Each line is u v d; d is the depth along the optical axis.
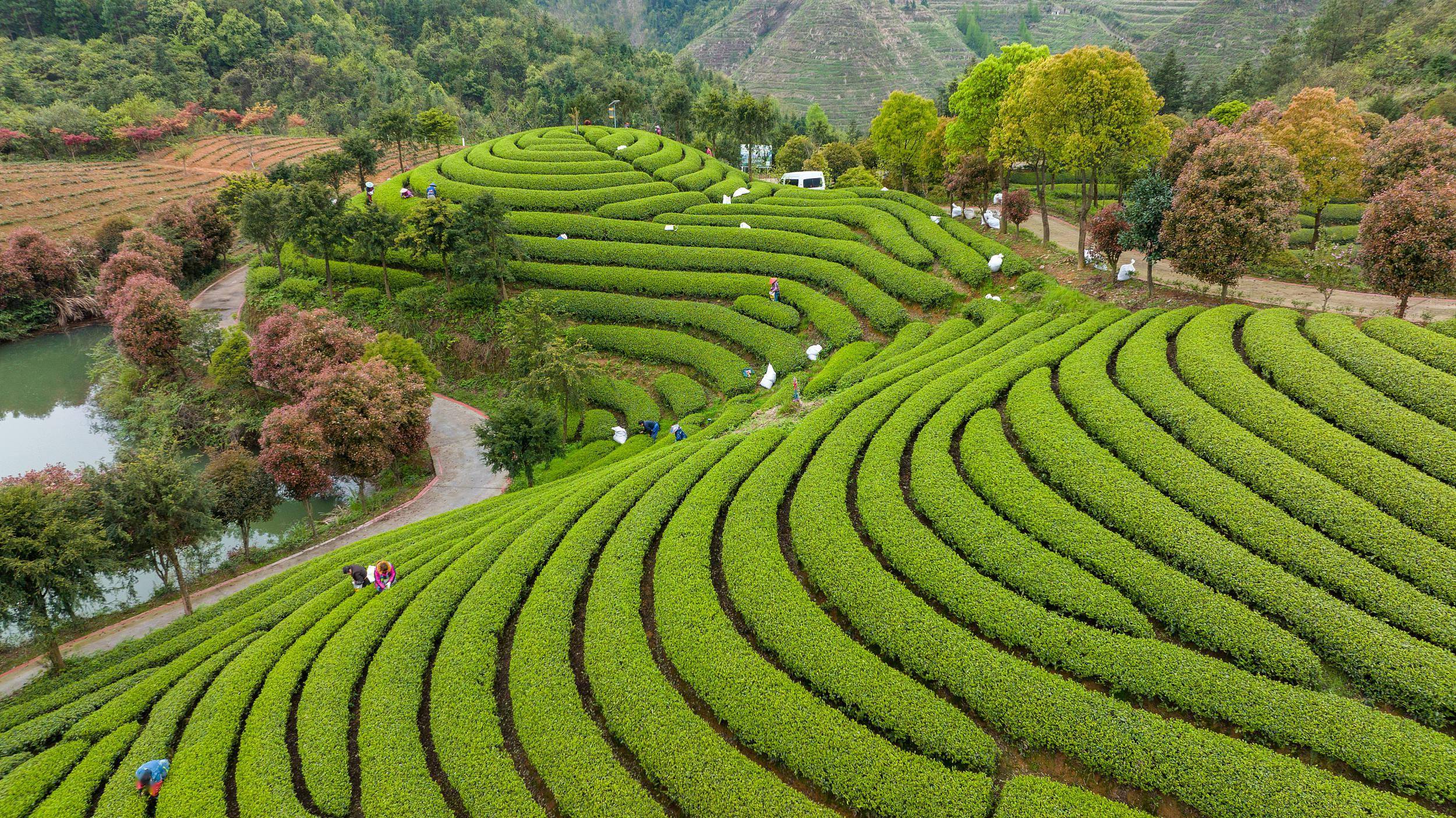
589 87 174.62
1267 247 36.16
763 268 61.19
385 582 31.41
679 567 27.36
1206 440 28.36
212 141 140.62
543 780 20.70
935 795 18.00
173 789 22.16
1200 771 17.41
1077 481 27.70
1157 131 45.16
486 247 61.22
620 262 65.75
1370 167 45.34
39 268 81.88
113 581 42.44
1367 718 17.91
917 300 52.03
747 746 21.06
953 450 32.50
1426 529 23.16
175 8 157.62
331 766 22.16
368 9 192.50
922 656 21.89
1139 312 40.53
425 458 51.91
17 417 65.75
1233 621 20.92
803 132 163.25
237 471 42.62
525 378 54.34
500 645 26.77
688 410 50.88
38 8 147.50
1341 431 27.23
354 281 73.62
